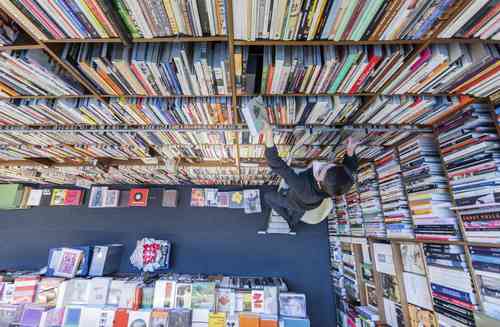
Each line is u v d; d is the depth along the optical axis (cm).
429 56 96
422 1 73
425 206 160
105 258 327
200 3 78
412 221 175
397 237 190
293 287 344
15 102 134
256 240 367
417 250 177
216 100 134
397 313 198
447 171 144
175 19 84
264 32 89
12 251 366
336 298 328
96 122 158
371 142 188
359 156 223
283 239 366
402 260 195
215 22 85
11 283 290
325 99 131
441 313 149
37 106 136
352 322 264
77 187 396
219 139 189
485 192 118
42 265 360
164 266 344
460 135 134
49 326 262
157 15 82
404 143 182
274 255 360
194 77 111
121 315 263
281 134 175
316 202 159
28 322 261
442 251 150
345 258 304
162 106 136
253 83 115
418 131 160
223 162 266
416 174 168
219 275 349
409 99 127
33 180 364
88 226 377
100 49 101
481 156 121
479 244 123
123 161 270
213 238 370
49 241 370
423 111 137
